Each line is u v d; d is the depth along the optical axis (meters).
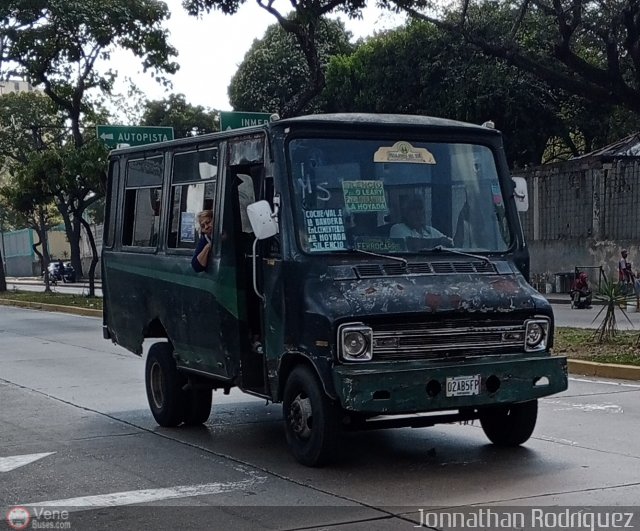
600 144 35.69
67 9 31.20
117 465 8.00
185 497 6.84
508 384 7.08
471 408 7.24
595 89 17.06
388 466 7.55
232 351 8.20
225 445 8.73
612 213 28.77
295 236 7.34
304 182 7.49
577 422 9.35
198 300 8.70
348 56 38.62
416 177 7.83
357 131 7.73
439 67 33.47
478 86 32.53
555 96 33.62
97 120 39.34
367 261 7.38
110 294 10.94
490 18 20.19
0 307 35.50
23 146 42.91
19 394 12.48
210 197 8.60
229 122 19.53
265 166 7.62
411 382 6.78
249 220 7.71
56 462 8.20
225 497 6.79
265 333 7.69
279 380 7.61
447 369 6.88
